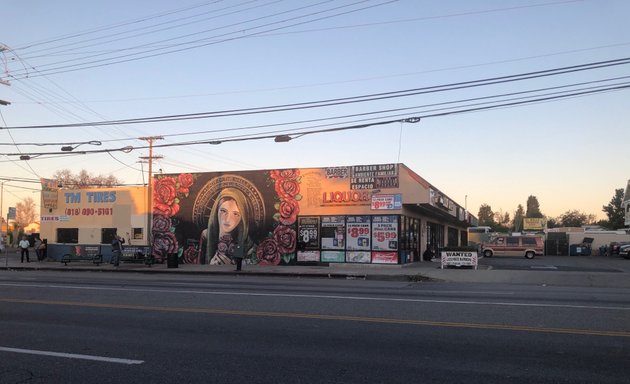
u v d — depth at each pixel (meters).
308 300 13.22
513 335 8.79
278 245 29.08
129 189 33.41
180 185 31.59
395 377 6.46
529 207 143.25
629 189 65.19
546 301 12.92
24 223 99.81
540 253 45.44
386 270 25.05
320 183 28.55
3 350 8.02
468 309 11.55
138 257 30.42
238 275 24.73
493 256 46.41
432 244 37.22
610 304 12.32
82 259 32.41
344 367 6.93
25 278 21.25
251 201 29.89
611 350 7.75
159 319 10.63
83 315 11.20
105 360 7.39
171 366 7.06
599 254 54.31
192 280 20.52
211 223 30.67
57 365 7.15
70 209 34.75
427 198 26.55
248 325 9.91
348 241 27.77
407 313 11.08
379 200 27.31
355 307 11.98
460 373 6.62
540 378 6.39
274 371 6.78
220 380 6.41
